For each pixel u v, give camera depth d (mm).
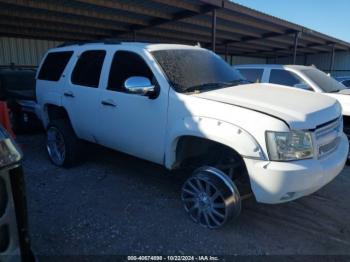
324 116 3285
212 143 3652
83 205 3988
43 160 5738
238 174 3631
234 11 11211
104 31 14914
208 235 3361
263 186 2996
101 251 3053
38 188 4480
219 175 3314
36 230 3391
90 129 4785
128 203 4066
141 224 3559
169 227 3504
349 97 5973
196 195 3559
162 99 3729
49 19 11695
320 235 3404
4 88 8102
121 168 5320
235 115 3156
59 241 3199
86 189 4477
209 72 4281
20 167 1864
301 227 3559
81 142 5250
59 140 5320
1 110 3660
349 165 5734
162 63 3980
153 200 4164
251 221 3668
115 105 4262
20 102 7348
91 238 3264
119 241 3221
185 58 4289
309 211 3932
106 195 4293
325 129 3266
